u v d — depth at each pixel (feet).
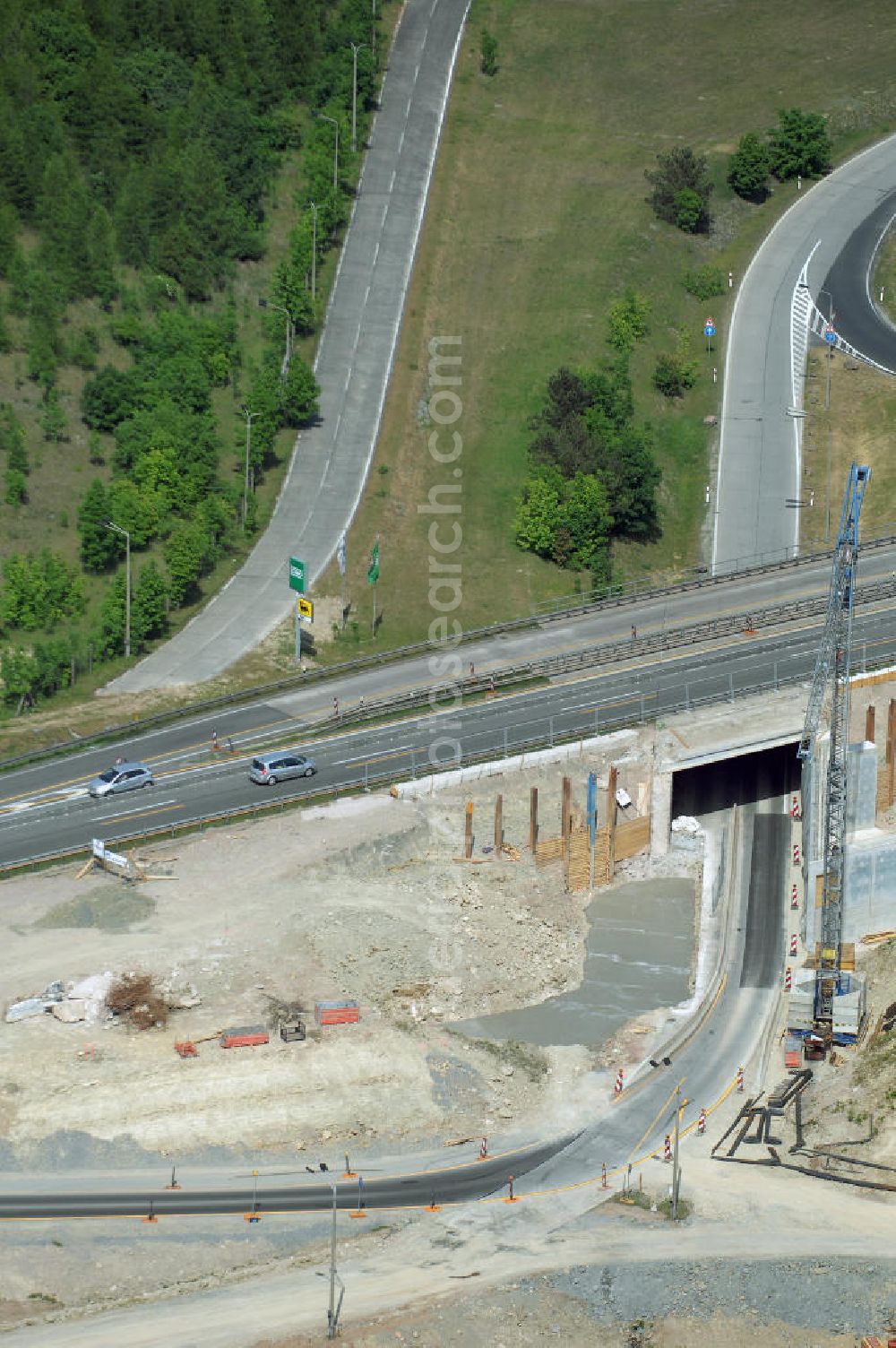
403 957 604.90
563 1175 533.96
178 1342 466.70
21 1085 538.06
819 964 607.78
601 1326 481.46
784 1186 530.68
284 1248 502.79
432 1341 471.62
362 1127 545.85
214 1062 552.00
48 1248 494.59
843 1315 485.56
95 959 586.45
